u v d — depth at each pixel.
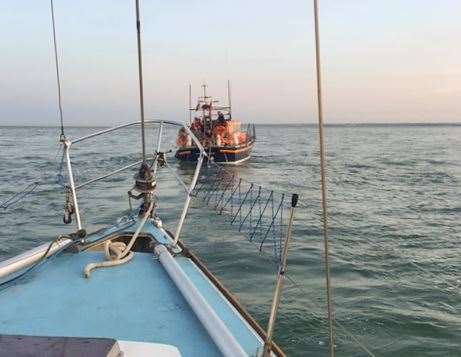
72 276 4.67
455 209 21.52
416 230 17.02
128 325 3.68
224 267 11.98
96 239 5.77
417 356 7.54
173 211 20.23
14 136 123.38
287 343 7.81
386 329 8.42
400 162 46.31
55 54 5.59
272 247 13.66
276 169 39.28
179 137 41.06
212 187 21.91
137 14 5.18
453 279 11.27
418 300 9.87
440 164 44.22
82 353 2.32
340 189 27.75
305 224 17.22
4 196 23.27
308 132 196.88
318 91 2.12
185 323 3.71
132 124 6.46
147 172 6.07
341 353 7.53
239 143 41.97
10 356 2.27
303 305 9.39
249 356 3.18
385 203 23.00
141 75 5.36
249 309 9.19
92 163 41.91
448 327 8.54
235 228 15.98
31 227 16.72
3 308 3.97
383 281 11.05
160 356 2.57
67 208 5.88
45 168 36.59
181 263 5.12
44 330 3.61
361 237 15.65
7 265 4.65
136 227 6.31
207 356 3.24
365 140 108.12
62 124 5.75
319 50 2.11
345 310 9.21
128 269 4.88
